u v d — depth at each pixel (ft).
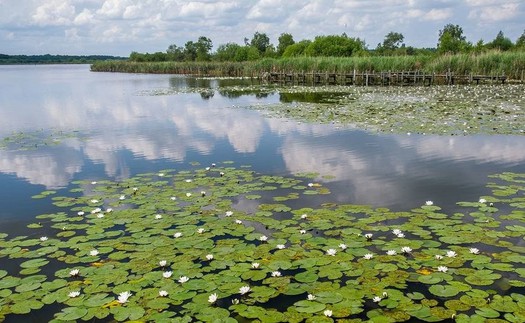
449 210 18.20
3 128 45.16
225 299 11.80
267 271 13.20
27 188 23.26
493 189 20.68
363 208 18.53
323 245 14.97
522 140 31.42
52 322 10.86
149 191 21.71
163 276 12.94
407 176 23.49
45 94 90.74
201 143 34.40
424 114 44.19
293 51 191.42
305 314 10.87
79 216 18.47
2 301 11.85
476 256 13.69
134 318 10.88
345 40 177.58
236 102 65.21
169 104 65.16
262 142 33.86
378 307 11.15
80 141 36.55
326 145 31.86
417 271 12.94
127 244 15.39
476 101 54.29
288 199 20.07
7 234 16.94
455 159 26.71
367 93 71.77
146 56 272.51
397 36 244.22
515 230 15.66
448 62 94.94
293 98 67.67
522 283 11.94
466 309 10.86
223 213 18.33
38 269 13.66
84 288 12.46
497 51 98.27
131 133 40.11
